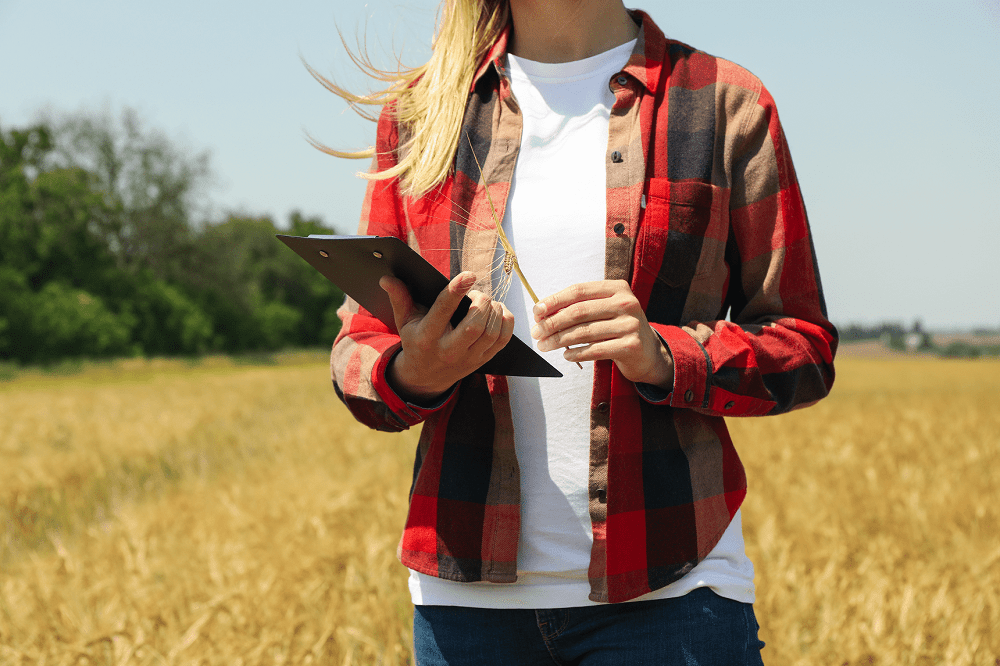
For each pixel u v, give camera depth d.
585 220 1.39
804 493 6.34
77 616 3.60
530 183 1.44
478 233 1.44
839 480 7.14
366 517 5.52
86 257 54.72
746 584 1.39
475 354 1.22
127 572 4.28
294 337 79.44
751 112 1.43
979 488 6.98
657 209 1.37
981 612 3.67
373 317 1.57
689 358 1.28
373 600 3.67
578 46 1.50
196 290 65.06
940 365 58.44
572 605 1.33
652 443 1.35
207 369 55.44
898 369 51.03
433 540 1.39
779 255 1.42
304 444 10.68
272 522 5.41
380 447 10.02
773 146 1.42
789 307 1.44
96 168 53.16
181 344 62.31
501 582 1.35
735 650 1.32
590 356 1.23
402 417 1.37
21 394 24.16
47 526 6.65
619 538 1.31
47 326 51.16
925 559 4.77
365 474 7.42
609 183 1.40
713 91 1.44
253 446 11.53
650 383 1.31
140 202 54.41
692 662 1.29
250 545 4.79
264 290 78.81
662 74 1.46
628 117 1.43
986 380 37.06
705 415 1.42
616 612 1.32
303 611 3.67
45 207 52.25
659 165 1.40
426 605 1.41
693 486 1.36
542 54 1.52
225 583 4.01
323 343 82.50
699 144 1.41
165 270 59.16
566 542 1.35
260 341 73.44
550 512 1.36
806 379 1.41
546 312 1.23
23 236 51.53
